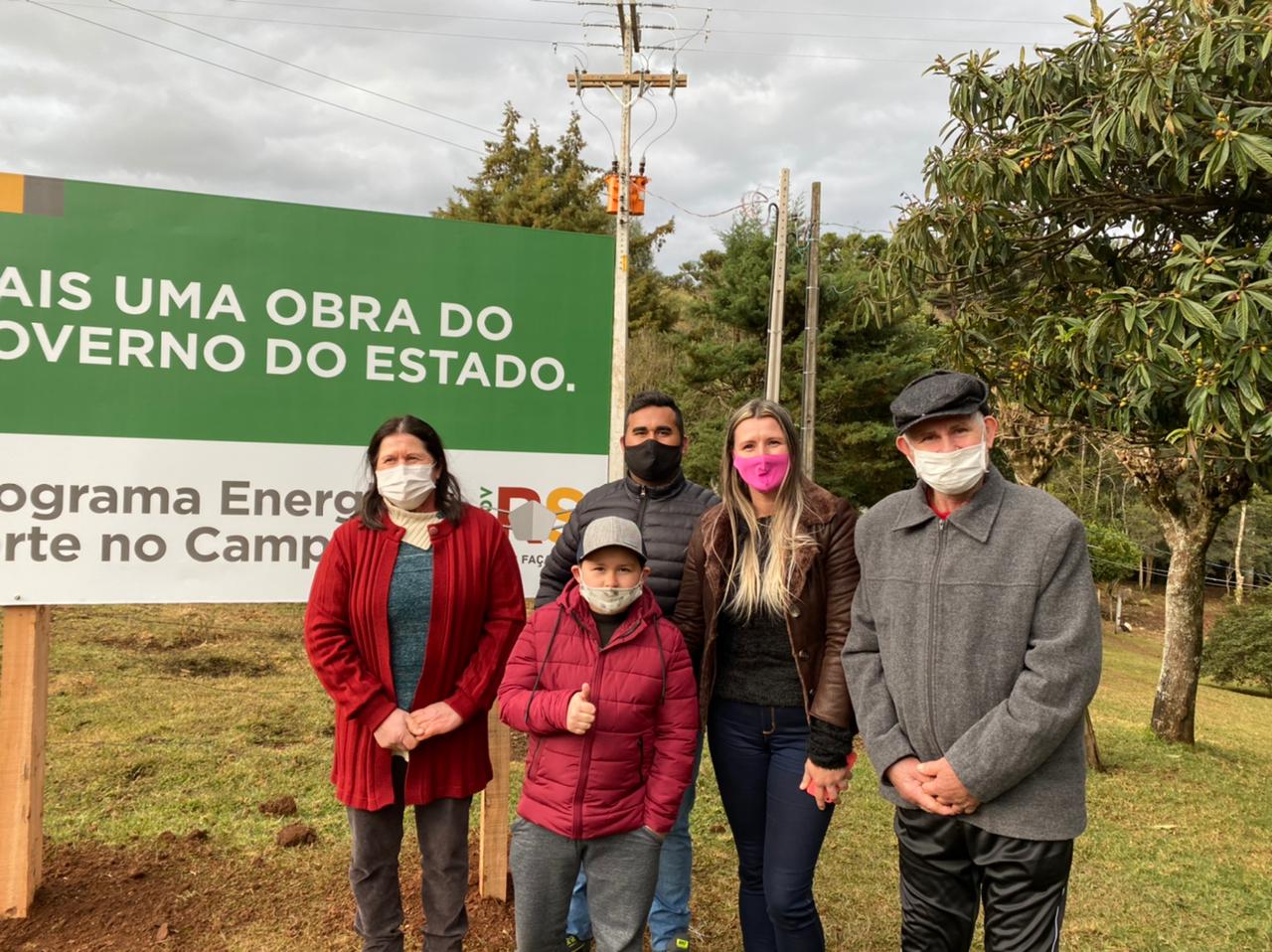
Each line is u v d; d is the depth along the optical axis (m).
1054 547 1.84
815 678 2.26
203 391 3.10
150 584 3.05
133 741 5.20
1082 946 3.36
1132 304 3.69
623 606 2.18
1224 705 12.95
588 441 3.52
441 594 2.28
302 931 2.95
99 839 3.65
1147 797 5.95
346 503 3.25
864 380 17.75
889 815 4.80
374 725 2.22
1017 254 4.84
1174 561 7.94
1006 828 1.84
